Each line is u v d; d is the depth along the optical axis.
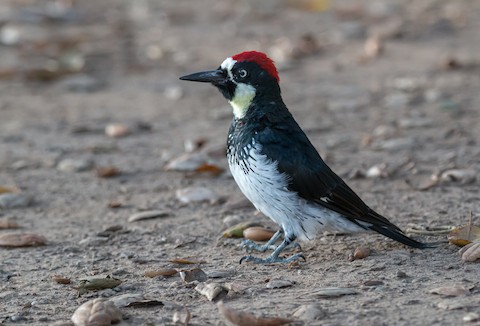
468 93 17.42
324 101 17.45
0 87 19.31
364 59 20.41
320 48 21.70
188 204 12.05
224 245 10.29
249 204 11.75
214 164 13.33
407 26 23.25
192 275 9.09
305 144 9.77
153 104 17.81
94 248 10.36
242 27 24.09
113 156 14.61
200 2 27.45
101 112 17.31
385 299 8.17
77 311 8.00
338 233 10.42
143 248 10.30
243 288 8.68
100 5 27.20
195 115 16.98
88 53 21.66
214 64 20.47
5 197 12.34
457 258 9.25
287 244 9.66
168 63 20.81
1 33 23.36
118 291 8.87
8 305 8.61
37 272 9.58
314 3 25.61
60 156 14.69
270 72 9.96
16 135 15.90
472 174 12.34
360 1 26.33
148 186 13.01
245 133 9.77
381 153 14.15
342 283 8.70
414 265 9.12
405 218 10.88
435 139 14.73
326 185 9.52
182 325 7.76
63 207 12.21
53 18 24.97
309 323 7.68
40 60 21.06
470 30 22.69
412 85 18.02
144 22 25.03
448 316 7.70
